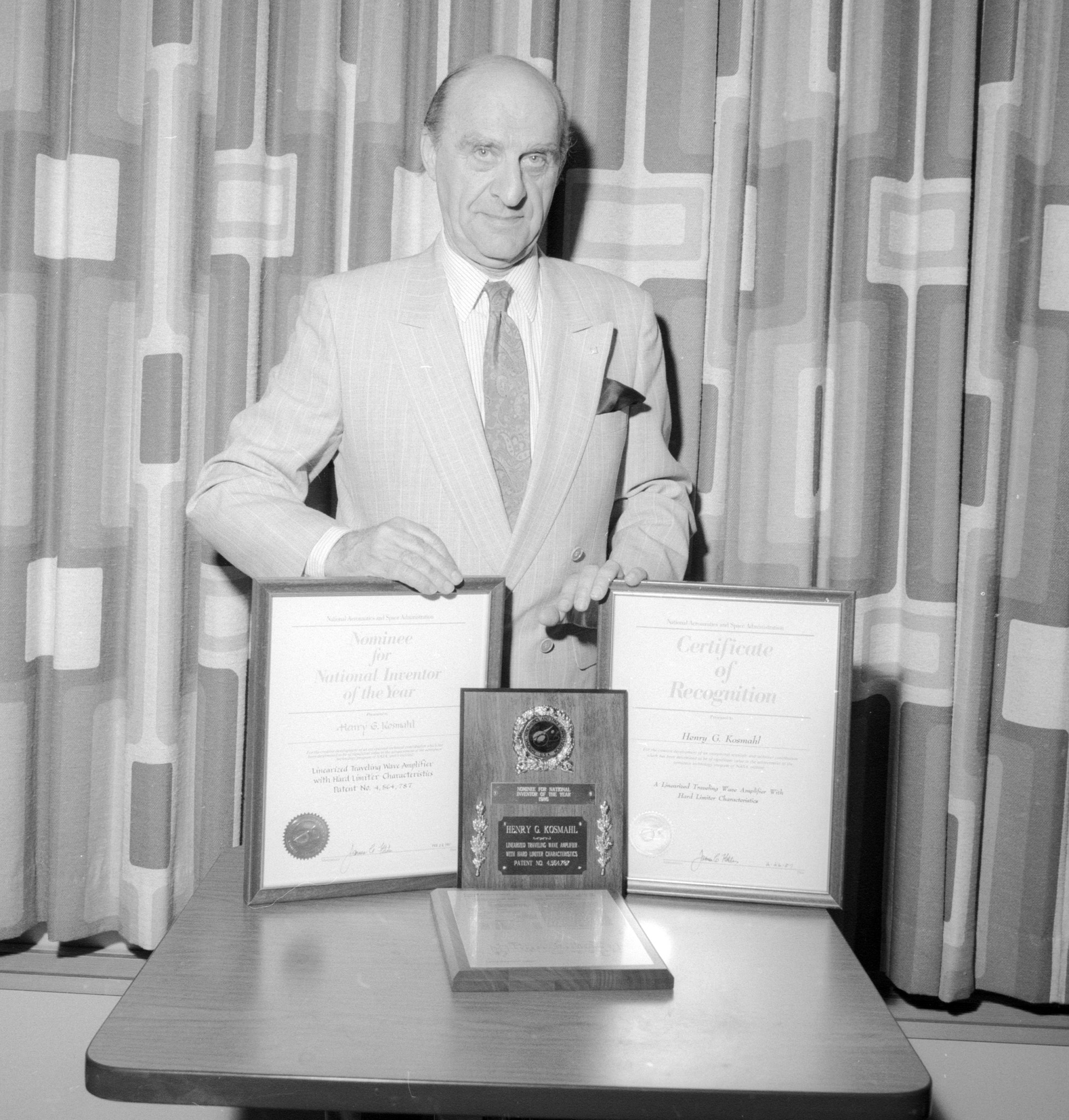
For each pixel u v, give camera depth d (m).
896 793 1.68
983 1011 1.75
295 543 1.11
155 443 1.56
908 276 1.65
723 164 1.61
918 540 1.64
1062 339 1.61
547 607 1.19
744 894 0.99
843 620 0.99
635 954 0.85
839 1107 0.71
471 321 1.26
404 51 1.58
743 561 1.68
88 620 1.60
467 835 0.95
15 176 1.52
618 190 1.61
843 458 1.63
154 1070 0.71
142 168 1.57
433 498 1.21
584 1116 0.71
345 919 0.93
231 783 1.62
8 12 1.51
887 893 1.71
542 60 1.55
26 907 1.63
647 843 1.00
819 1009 0.82
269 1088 0.71
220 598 1.59
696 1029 0.79
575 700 0.96
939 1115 1.66
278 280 1.63
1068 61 1.58
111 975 1.71
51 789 1.62
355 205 1.61
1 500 1.55
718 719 1.00
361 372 1.22
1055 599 1.64
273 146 1.61
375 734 0.97
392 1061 0.73
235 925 0.91
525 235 1.22
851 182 1.60
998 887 1.71
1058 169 1.60
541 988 0.82
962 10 1.57
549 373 1.23
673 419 1.62
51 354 1.61
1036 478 1.64
